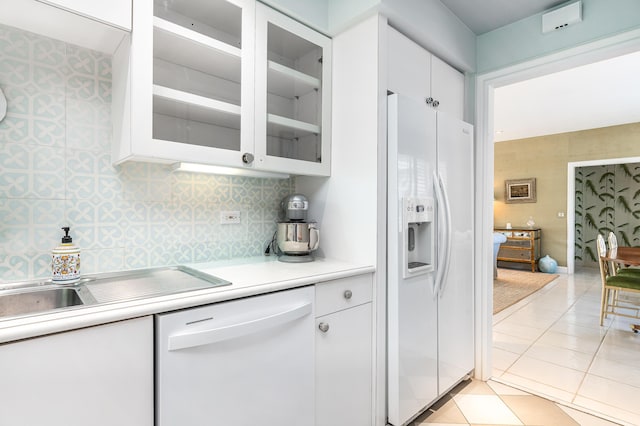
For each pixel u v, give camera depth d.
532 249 6.28
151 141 1.22
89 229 1.36
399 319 1.66
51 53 1.28
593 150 5.96
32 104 1.24
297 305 1.31
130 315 0.91
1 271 1.18
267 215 1.99
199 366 1.04
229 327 1.08
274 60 1.62
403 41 1.81
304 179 2.06
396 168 1.65
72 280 1.20
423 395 1.80
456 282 2.06
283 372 1.26
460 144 2.10
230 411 1.11
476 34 2.29
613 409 1.90
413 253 1.93
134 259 1.48
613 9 1.76
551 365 2.47
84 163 1.35
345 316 1.51
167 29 1.26
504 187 7.08
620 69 3.44
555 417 1.83
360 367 1.58
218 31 1.42
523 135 6.52
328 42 1.85
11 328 0.75
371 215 1.66
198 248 1.69
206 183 1.72
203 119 1.38
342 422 1.50
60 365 0.82
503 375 2.32
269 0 1.53
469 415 1.85
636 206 6.66
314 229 1.75
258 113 1.53
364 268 1.60
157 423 0.97
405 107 1.69
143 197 1.51
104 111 1.40
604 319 3.54
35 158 1.25
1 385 0.74
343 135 1.81
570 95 4.18
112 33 1.22
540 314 3.71
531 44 2.06
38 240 1.25
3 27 1.19
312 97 1.79
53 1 1.03
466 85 2.33
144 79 1.20
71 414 0.83
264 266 1.63
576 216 7.28
